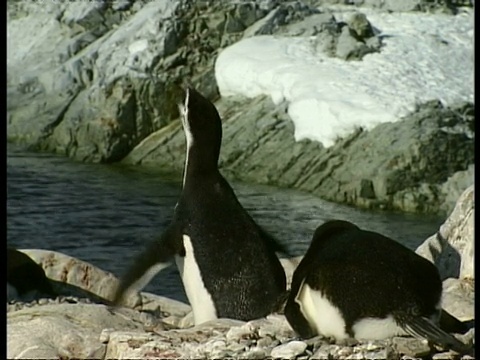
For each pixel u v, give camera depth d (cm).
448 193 2444
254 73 2856
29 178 2614
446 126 2600
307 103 2686
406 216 2388
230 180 2641
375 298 705
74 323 804
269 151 2669
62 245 2003
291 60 2884
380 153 2530
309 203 2439
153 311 984
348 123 2623
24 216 2219
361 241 735
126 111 2886
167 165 2786
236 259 831
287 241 2014
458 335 748
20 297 977
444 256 1032
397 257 722
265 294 822
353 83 2761
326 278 720
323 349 703
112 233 2102
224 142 2730
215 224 840
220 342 724
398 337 711
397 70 2831
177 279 1652
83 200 2403
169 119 2928
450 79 2819
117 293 840
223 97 2938
